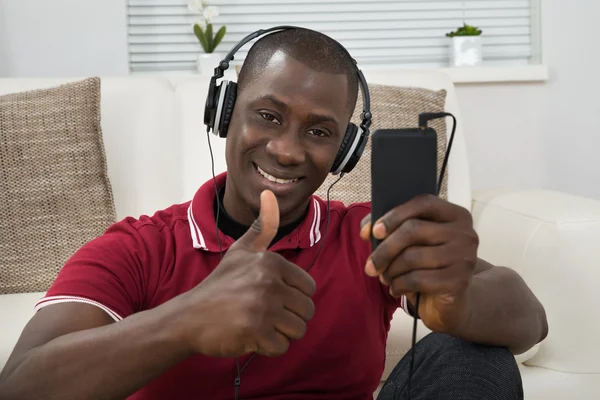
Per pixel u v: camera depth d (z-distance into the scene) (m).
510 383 0.85
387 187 0.70
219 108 0.94
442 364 0.88
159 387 0.93
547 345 1.62
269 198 0.72
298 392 0.96
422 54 2.74
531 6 2.72
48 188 1.70
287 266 0.70
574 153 2.65
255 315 0.68
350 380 0.98
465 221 0.70
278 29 0.96
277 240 1.02
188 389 0.93
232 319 0.68
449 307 0.71
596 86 2.64
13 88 1.90
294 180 0.92
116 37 2.48
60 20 2.44
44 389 0.75
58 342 0.76
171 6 2.65
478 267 1.01
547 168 2.65
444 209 0.69
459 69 2.54
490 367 0.85
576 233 1.60
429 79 2.11
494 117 2.61
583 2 2.61
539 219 1.67
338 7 2.71
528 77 2.57
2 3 2.41
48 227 1.69
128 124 1.90
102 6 2.46
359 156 0.97
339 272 1.01
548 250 1.62
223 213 1.01
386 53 2.74
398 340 1.46
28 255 1.67
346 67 0.91
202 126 1.94
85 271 0.89
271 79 0.88
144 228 0.99
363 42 2.73
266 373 0.94
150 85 1.96
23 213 1.68
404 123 1.87
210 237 0.98
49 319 0.83
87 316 0.85
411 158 0.70
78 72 2.47
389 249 0.68
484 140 2.62
